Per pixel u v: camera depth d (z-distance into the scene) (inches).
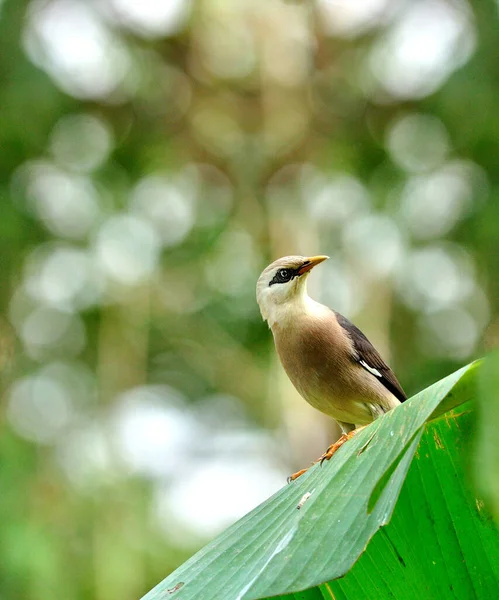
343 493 134.6
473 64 559.2
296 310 295.9
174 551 462.9
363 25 650.8
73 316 588.4
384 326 563.2
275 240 625.9
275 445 597.6
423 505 152.1
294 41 660.1
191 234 628.7
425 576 152.1
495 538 148.8
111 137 639.1
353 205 609.6
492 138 560.7
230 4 650.8
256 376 598.9
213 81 675.4
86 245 596.7
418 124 601.6
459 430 149.3
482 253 546.9
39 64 599.8
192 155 671.1
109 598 427.8
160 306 606.2
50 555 414.6
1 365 549.0
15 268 570.9
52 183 603.8
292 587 123.3
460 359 544.4
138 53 660.7
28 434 521.3
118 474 492.4
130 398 580.1
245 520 153.9
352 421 301.1
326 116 657.0
